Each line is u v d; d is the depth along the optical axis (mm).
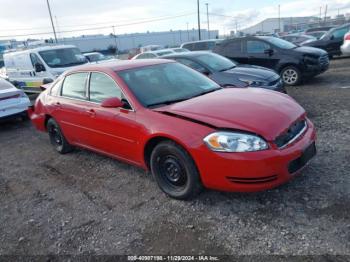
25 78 12656
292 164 3227
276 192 3607
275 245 2795
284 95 4121
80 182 4551
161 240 3053
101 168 4938
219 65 7855
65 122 5156
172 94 4168
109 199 3961
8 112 8289
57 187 4492
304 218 3111
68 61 12242
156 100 3994
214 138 3170
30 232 3465
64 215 3721
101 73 4457
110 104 3918
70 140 5332
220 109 3502
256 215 3258
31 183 4754
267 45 10125
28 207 4027
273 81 7129
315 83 10031
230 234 3018
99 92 4469
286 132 3268
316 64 9516
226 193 3709
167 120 3539
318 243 2754
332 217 3070
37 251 3131
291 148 3215
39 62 11820
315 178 3812
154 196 3885
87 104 4617
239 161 3059
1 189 4680
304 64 9531
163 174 3779
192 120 3396
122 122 3986
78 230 3385
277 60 9953
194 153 3279
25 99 8672
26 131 7996
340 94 8148
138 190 4090
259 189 3105
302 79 9820
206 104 3676
